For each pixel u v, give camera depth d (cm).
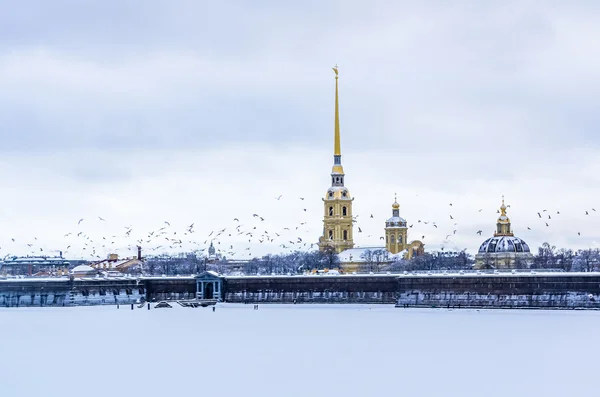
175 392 19612
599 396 19062
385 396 19112
